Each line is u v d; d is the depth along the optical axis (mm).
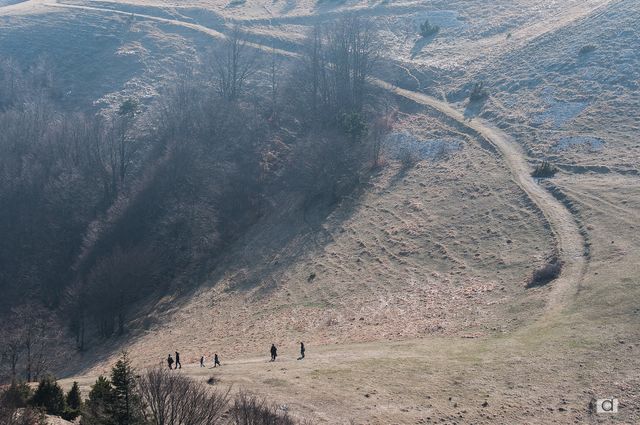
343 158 71750
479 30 99562
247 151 77688
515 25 97812
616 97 66625
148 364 45594
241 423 24078
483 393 29156
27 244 68625
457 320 40219
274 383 31453
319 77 87125
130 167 78000
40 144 78062
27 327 59031
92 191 73938
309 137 76875
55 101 96438
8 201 72312
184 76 95562
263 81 94312
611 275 38250
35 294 63969
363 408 28188
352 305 47906
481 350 33844
